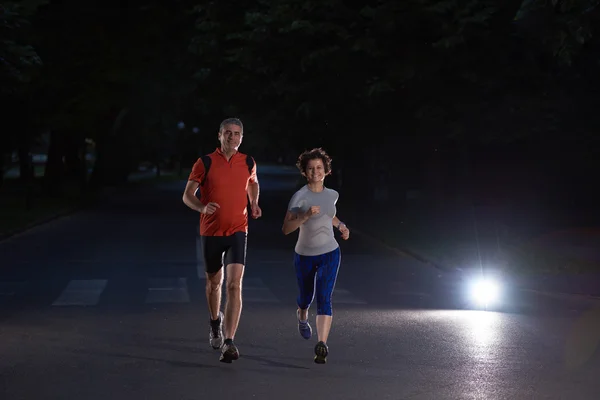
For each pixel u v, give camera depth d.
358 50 32.91
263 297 17.50
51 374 10.38
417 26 31.31
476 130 33.12
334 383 9.95
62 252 26.56
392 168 44.97
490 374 10.42
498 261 23.17
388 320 14.52
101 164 69.50
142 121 78.75
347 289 19.00
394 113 36.81
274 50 36.00
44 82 51.38
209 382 9.98
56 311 15.47
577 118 34.03
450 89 32.56
